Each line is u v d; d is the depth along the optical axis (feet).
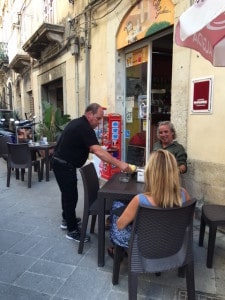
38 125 31.17
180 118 13.64
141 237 6.44
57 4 29.48
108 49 20.39
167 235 6.56
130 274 6.52
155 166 6.42
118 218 7.52
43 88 38.91
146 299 7.61
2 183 19.57
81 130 10.23
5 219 13.09
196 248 10.28
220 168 11.76
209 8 6.81
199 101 12.44
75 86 26.50
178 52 13.48
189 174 13.28
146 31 16.16
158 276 8.61
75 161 10.63
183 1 13.05
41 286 8.15
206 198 12.52
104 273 8.77
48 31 27.76
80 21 24.32
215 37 7.04
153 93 18.26
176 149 11.41
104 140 19.27
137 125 19.34
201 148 12.61
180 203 6.38
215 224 8.80
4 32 65.41
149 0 15.67
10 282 8.34
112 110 20.49
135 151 19.62
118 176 10.61
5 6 62.23
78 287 8.11
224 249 10.25
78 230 11.06
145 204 6.40
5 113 43.39
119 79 20.07
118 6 18.66
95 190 11.00
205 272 8.84
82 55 24.59
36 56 37.14
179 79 13.53
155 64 18.21
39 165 19.97
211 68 11.82
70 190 10.68
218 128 11.73
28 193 17.13
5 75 69.46
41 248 10.34
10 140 22.91
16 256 9.78
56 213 13.80
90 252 10.05
